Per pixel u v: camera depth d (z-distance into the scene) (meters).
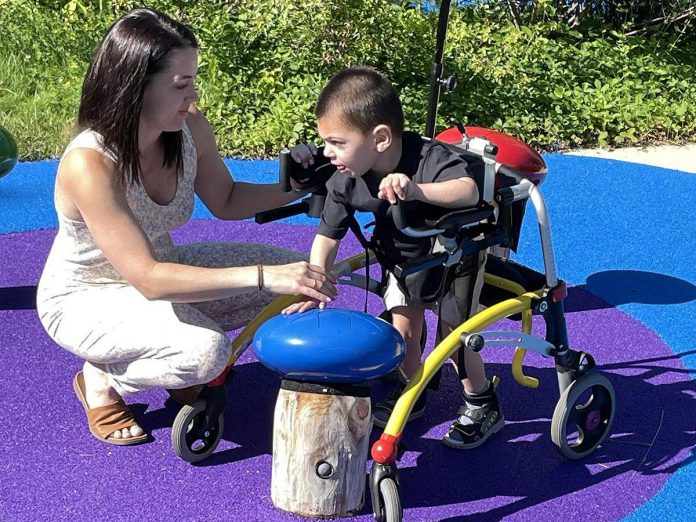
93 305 3.35
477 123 7.93
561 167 7.20
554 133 7.88
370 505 3.28
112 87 3.07
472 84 8.45
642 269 5.47
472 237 3.23
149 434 3.67
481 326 3.18
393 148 3.09
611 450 3.69
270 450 3.61
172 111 3.15
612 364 4.36
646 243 5.85
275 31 8.55
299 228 5.81
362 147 3.00
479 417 3.65
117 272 3.42
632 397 4.07
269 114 7.71
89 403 3.60
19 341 4.32
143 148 3.23
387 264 3.34
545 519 3.26
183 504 3.26
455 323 3.40
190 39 3.16
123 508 3.23
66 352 4.25
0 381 3.99
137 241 3.12
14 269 5.08
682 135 8.14
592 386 3.48
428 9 9.92
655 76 9.13
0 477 3.37
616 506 3.34
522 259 5.57
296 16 8.45
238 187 3.79
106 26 8.79
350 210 3.27
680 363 4.39
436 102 4.81
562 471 3.54
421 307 3.46
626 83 8.73
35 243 5.43
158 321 3.26
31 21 8.83
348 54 8.51
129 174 3.19
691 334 4.68
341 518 3.19
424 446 3.66
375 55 8.63
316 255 3.31
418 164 3.12
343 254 5.44
